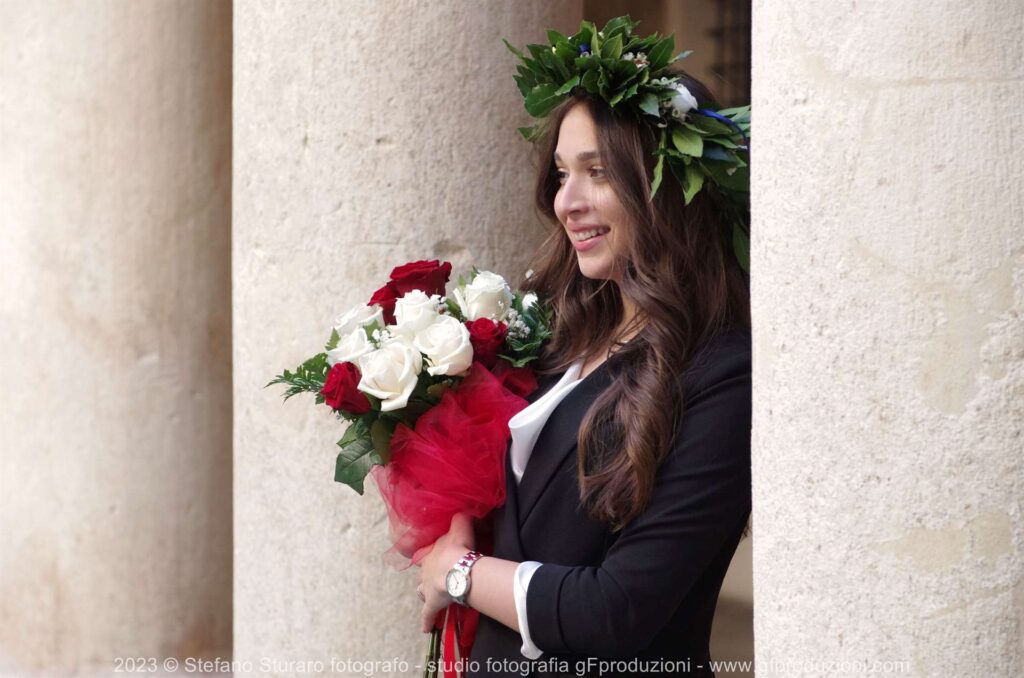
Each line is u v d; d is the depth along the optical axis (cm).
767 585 176
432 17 297
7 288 460
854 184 159
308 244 308
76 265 443
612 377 219
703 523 203
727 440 205
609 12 567
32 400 454
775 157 170
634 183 224
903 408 156
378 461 234
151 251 443
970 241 152
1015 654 152
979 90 151
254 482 329
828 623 165
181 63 440
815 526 166
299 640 318
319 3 302
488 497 229
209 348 454
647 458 203
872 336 158
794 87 166
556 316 258
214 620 460
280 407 319
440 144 299
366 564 308
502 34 303
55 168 444
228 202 455
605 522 213
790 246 167
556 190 256
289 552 319
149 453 446
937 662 155
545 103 240
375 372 223
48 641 455
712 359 212
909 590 157
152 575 448
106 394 445
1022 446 151
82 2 437
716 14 798
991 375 151
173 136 441
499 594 215
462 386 236
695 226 227
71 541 448
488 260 304
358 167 301
